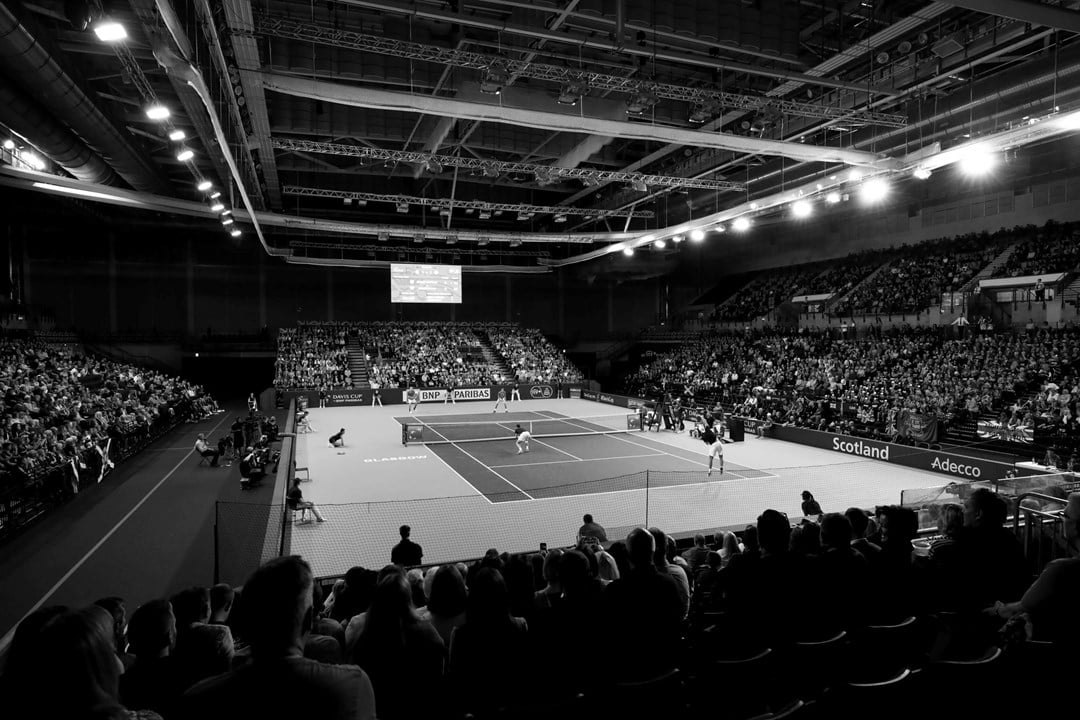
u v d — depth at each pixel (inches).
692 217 1581.0
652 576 177.6
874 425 1055.6
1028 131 655.1
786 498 706.8
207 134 858.8
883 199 1540.4
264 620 90.9
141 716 96.1
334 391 1658.5
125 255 1792.6
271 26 579.8
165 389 1348.4
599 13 613.6
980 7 460.1
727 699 174.1
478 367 1951.3
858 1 703.7
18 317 1380.4
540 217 1891.0
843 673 185.2
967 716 159.6
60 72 605.6
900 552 201.0
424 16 578.2
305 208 1763.0
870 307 1509.6
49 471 632.4
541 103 691.4
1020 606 167.2
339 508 657.0
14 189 1315.2
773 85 876.6
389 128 981.8
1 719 75.0
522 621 175.3
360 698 92.2
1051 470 671.1
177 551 517.3
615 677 173.3
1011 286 1230.3
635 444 1111.0
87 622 81.8
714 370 1667.1
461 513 641.0
